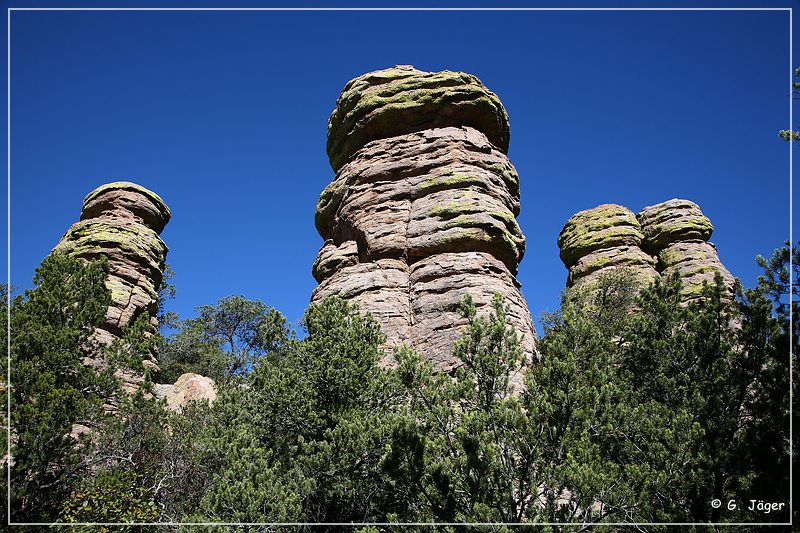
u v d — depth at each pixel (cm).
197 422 2380
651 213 5534
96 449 2081
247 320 5394
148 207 3775
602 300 3806
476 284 2819
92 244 3394
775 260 1889
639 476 1449
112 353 2266
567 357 1593
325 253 3422
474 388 1546
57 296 2266
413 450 1520
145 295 3366
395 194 3300
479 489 1423
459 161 3353
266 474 1645
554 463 1460
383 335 2292
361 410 1931
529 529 1295
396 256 3108
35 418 1875
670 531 1411
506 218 3166
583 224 5612
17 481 1817
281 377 2042
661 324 2012
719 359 1825
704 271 4809
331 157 3947
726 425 1741
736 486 1669
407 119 3603
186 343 5094
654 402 1795
